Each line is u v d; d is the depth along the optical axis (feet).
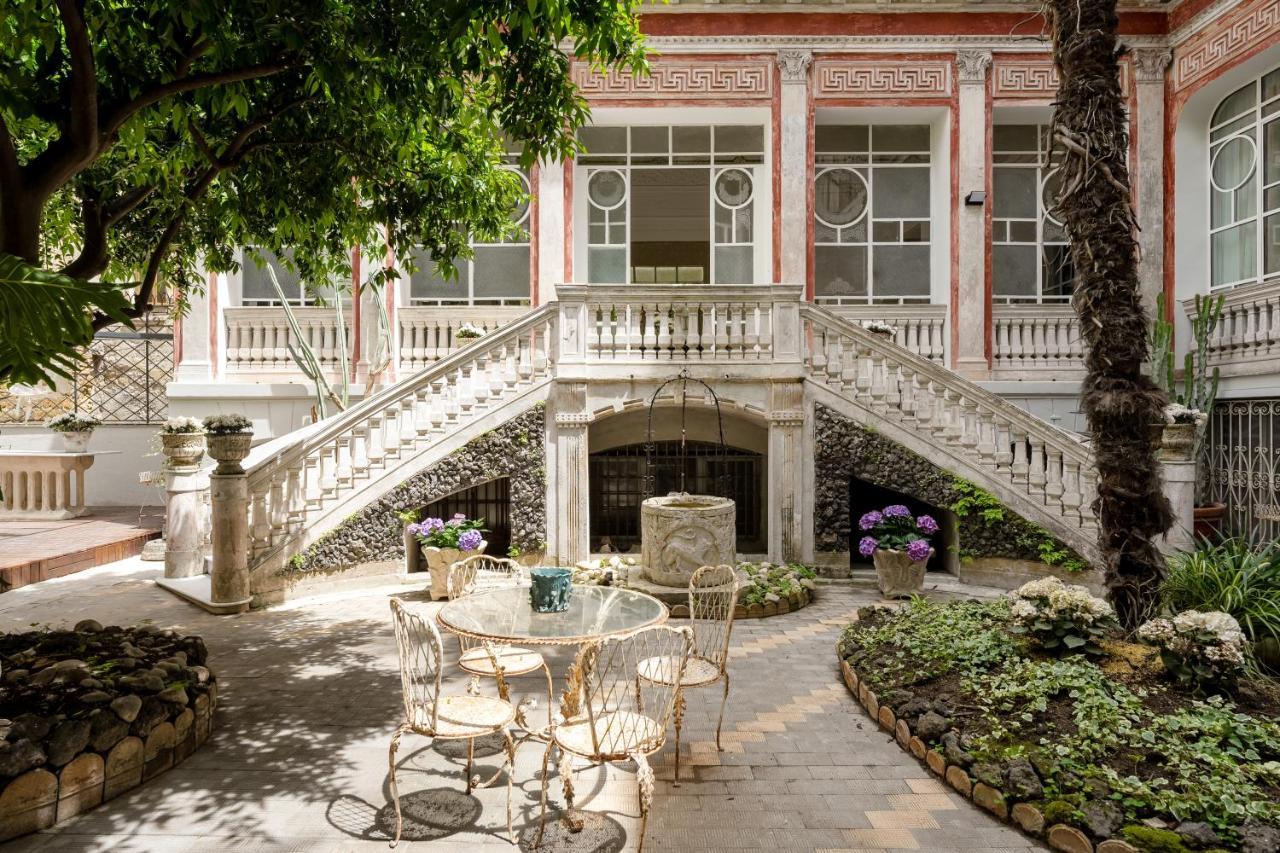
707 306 30.81
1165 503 18.11
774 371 30.66
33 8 12.78
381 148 19.95
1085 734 13.47
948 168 39.29
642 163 41.75
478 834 12.17
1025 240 41.52
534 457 30.40
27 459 40.68
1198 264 38.75
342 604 26.81
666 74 39.17
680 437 34.01
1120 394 17.72
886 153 41.86
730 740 15.87
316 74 15.08
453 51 15.81
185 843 11.81
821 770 14.53
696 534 25.90
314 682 19.12
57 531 36.73
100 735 13.03
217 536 25.67
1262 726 13.62
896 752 15.31
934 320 39.65
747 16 38.96
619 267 42.01
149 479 38.06
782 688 18.94
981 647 17.57
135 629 18.83
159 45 15.67
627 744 11.96
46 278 9.87
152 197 21.95
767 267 40.78
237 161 18.84
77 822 12.39
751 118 40.81
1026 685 15.30
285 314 39.42
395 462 29.35
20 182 14.01
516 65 17.81
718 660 16.31
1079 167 18.19
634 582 26.55
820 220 41.83
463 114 21.81
